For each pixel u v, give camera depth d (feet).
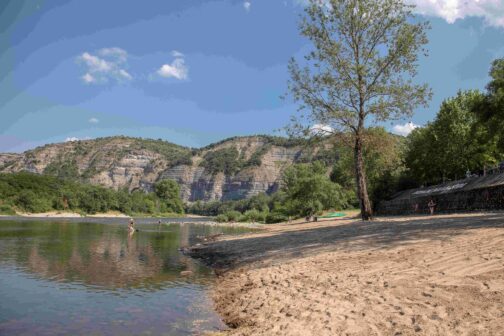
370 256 55.11
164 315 42.29
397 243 61.00
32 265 77.05
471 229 62.13
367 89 123.24
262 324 34.83
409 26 120.16
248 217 432.25
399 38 118.62
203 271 72.59
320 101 125.29
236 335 33.24
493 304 29.37
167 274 69.00
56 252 98.99
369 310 32.71
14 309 44.65
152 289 55.98
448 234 60.59
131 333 36.29
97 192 608.60
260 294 46.01
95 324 39.09
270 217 387.14
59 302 47.98
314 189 291.58
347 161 256.52
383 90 120.67
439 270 40.63
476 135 188.96
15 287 56.49
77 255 93.97
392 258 50.65
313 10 124.47
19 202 498.69
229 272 67.31
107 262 83.05
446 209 160.56
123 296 51.39
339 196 305.53
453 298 32.01
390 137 138.10
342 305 35.19
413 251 52.26
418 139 234.99
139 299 49.67
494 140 181.47
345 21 123.95
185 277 65.98
